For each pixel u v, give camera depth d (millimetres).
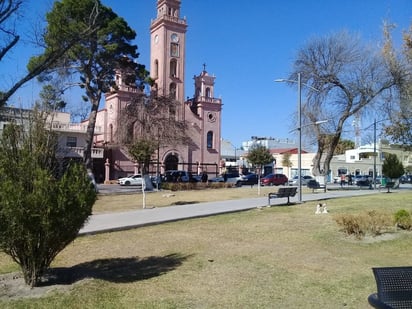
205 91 64938
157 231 11312
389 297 3453
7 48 12555
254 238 10023
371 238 9930
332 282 6336
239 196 25250
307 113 35188
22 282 6055
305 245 9164
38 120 6215
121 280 6379
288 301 5473
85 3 25953
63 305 5113
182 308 5145
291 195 18984
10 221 5301
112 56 31922
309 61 35188
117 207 18391
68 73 29016
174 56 60156
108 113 56562
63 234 5738
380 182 42531
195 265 7344
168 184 34938
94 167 52625
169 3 60312
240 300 5488
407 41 15266
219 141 64812
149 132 34438
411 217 11258
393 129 17953
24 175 5629
